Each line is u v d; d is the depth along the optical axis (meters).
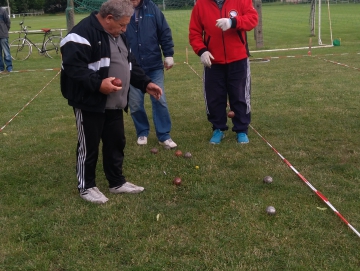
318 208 3.63
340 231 3.29
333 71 9.77
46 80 10.41
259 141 5.37
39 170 4.71
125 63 3.69
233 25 4.76
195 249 3.11
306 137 5.46
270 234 3.28
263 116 6.45
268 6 35.97
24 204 3.92
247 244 3.16
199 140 5.54
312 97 7.47
